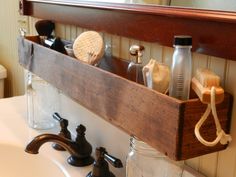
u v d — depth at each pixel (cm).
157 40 67
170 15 63
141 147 74
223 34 54
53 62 87
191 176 65
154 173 76
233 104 57
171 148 51
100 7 82
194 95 56
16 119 116
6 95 172
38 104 115
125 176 83
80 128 88
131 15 73
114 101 65
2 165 99
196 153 53
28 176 95
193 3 59
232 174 59
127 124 62
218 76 55
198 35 58
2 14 162
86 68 73
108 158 79
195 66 63
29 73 114
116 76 64
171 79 56
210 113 52
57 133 106
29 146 78
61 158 91
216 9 56
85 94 75
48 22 107
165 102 52
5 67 170
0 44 171
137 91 58
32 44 98
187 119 50
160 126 53
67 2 94
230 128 57
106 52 86
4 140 100
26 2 121
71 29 101
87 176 81
